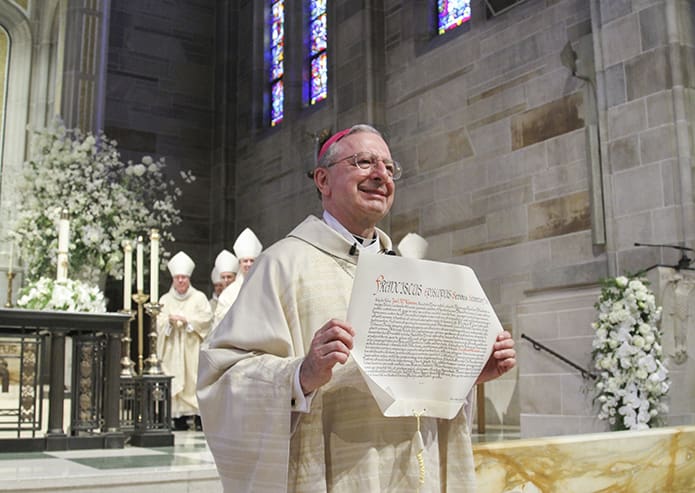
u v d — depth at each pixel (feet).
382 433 6.42
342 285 6.79
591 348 27.17
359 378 6.40
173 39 58.59
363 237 7.30
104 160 37.11
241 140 57.57
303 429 6.25
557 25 34.19
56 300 21.52
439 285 6.45
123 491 14.07
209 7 60.44
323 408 6.48
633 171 28.81
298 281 6.75
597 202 30.53
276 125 55.62
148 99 56.80
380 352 6.13
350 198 7.07
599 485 10.34
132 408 23.11
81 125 42.65
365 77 44.37
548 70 34.37
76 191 35.37
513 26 36.45
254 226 55.06
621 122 29.43
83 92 43.06
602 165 30.04
